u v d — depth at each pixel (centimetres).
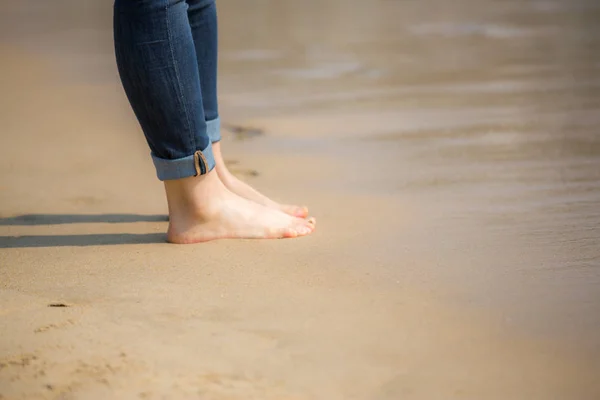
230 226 231
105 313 177
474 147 339
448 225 239
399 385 146
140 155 351
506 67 534
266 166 323
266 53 605
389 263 207
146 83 212
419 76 510
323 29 722
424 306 179
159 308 179
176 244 228
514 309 176
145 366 153
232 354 158
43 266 210
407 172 304
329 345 161
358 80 502
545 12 795
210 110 256
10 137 388
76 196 288
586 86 466
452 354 157
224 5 910
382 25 738
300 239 230
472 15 788
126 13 209
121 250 223
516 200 262
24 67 594
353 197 275
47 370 152
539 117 391
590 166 302
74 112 447
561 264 203
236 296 186
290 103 443
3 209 272
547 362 153
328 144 354
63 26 805
